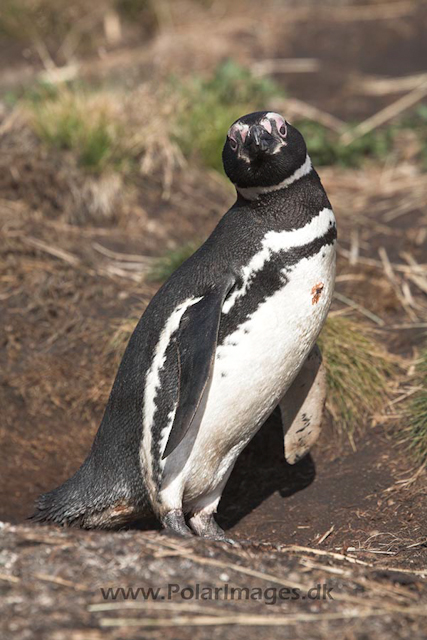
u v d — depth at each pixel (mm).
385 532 17109
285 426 18172
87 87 34062
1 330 23578
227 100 34531
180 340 15078
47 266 25578
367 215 29797
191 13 49219
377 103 39469
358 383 21016
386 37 46250
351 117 38031
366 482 18969
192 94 33625
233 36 46500
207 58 43906
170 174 29953
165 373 15727
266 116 15742
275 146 15516
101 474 16844
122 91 32906
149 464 15914
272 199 16000
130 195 28984
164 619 11578
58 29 47031
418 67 42906
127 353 16703
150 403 15867
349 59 44375
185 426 14445
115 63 43031
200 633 11375
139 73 38094
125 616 11570
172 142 31062
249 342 15445
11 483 21453
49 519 17312
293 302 15648
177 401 15484
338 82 41719
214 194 30047
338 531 17562
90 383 22156
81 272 25391
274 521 18562
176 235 27812
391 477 18906
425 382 20922
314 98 40156
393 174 32812
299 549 14867
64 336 23422
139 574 12492
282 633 11484
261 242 15773
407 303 24750
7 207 27766
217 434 15875
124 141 30109
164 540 13477
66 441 21734
